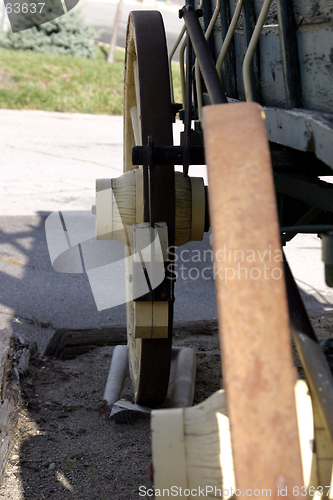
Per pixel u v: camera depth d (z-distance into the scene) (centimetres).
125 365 302
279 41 155
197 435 109
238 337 76
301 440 107
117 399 269
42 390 285
